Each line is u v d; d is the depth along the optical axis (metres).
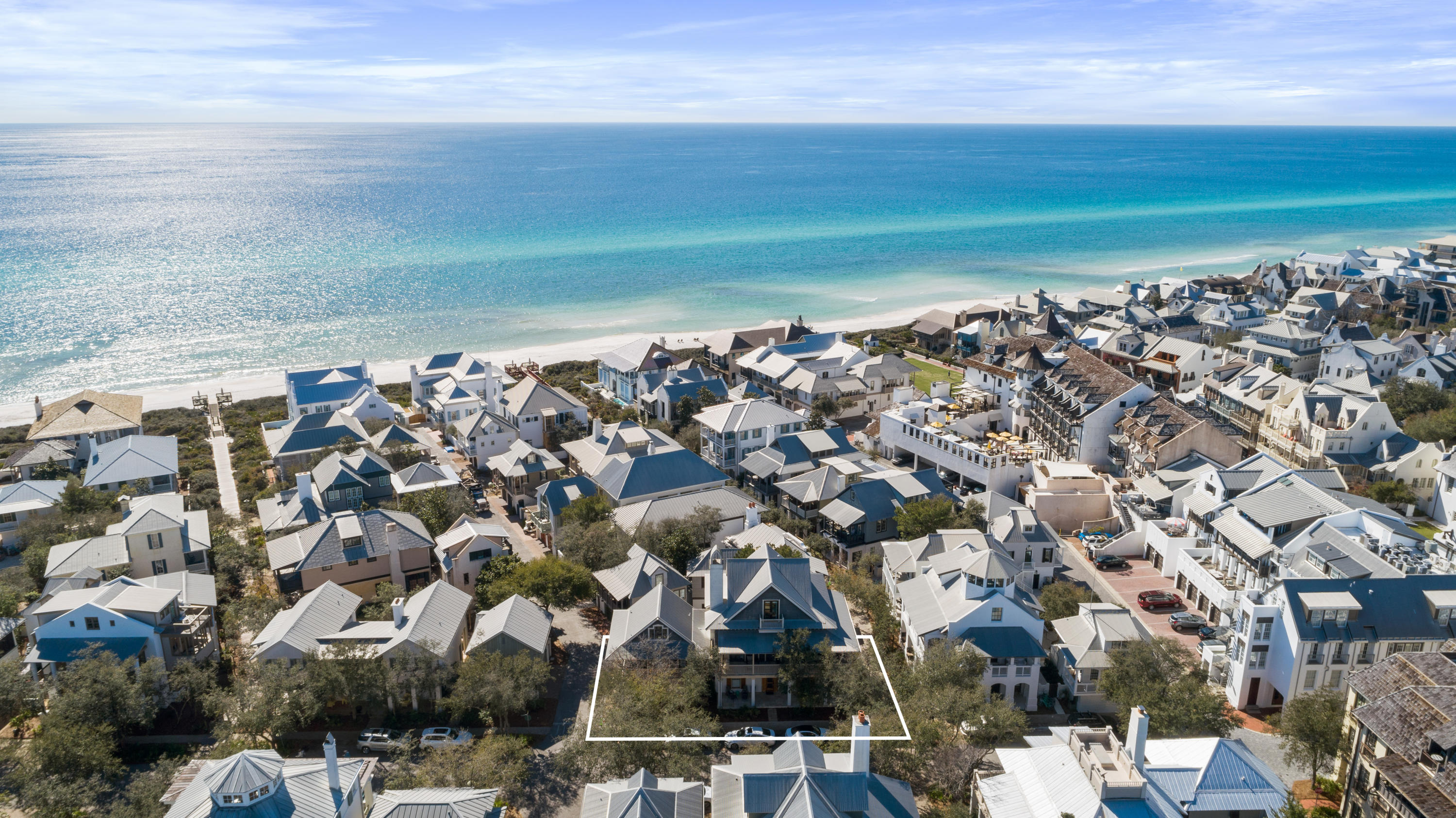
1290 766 64.06
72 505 102.31
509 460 116.38
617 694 65.81
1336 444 118.94
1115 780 50.78
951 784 61.25
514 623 74.38
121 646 71.62
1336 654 69.25
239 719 64.56
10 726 70.25
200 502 111.88
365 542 89.56
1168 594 90.94
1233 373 157.12
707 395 144.12
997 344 162.12
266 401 161.00
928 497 103.69
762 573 74.44
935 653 71.25
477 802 53.78
